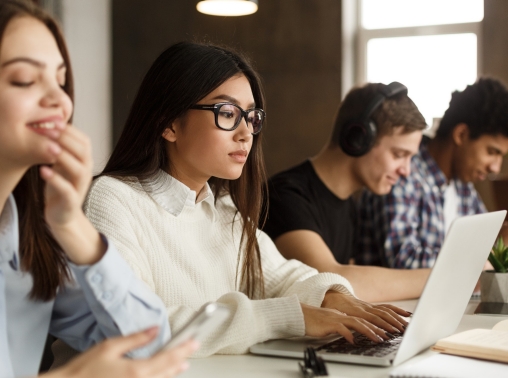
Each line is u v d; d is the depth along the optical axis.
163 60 1.51
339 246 2.41
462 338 1.17
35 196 1.00
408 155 2.35
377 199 2.63
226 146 1.48
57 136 0.83
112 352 0.67
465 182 2.79
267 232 2.22
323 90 5.52
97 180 1.44
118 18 6.04
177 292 1.42
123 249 1.34
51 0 5.59
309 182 2.34
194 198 1.49
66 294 1.09
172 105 1.47
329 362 1.14
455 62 5.30
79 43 5.80
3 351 0.95
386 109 2.29
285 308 1.29
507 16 5.08
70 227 0.90
